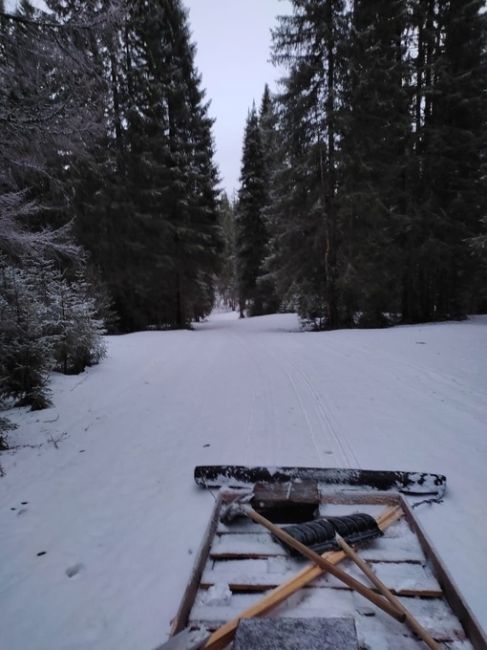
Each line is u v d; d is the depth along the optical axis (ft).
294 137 48.49
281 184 50.47
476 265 49.67
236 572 7.09
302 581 6.67
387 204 49.34
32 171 15.88
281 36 45.80
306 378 22.82
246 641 5.24
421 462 11.71
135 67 53.78
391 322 53.36
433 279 53.21
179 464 12.31
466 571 7.28
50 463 12.93
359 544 7.79
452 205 47.19
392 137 46.11
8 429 14.94
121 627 6.36
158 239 59.11
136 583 7.31
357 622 6.01
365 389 19.90
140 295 60.08
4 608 6.84
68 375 26.32
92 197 50.44
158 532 8.85
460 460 11.79
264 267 57.67
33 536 8.86
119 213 52.70
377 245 45.88
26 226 17.17
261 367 26.73
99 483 11.35
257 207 92.32
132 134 54.19
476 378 20.72
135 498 10.40
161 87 56.95
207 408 18.02
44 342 21.30
